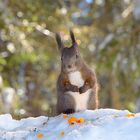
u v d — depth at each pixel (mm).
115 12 20406
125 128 7320
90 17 20828
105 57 17812
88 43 19297
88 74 9039
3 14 17219
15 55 17703
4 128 8484
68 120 8000
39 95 22328
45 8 18062
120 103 19781
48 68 22297
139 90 19984
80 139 7176
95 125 7570
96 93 9281
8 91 17922
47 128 7961
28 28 17531
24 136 7785
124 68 18469
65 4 20375
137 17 18250
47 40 18703
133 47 17828
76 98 9023
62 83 9023
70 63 8836
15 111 17594
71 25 18594
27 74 21625
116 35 17922
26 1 17594
